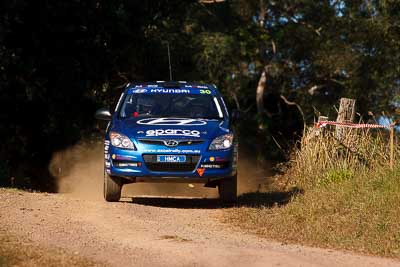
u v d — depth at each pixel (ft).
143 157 106.73
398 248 82.69
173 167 107.04
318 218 96.53
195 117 115.65
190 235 87.10
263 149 300.20
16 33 173.88
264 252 77.41
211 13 322.34
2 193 111.75
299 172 132.98
